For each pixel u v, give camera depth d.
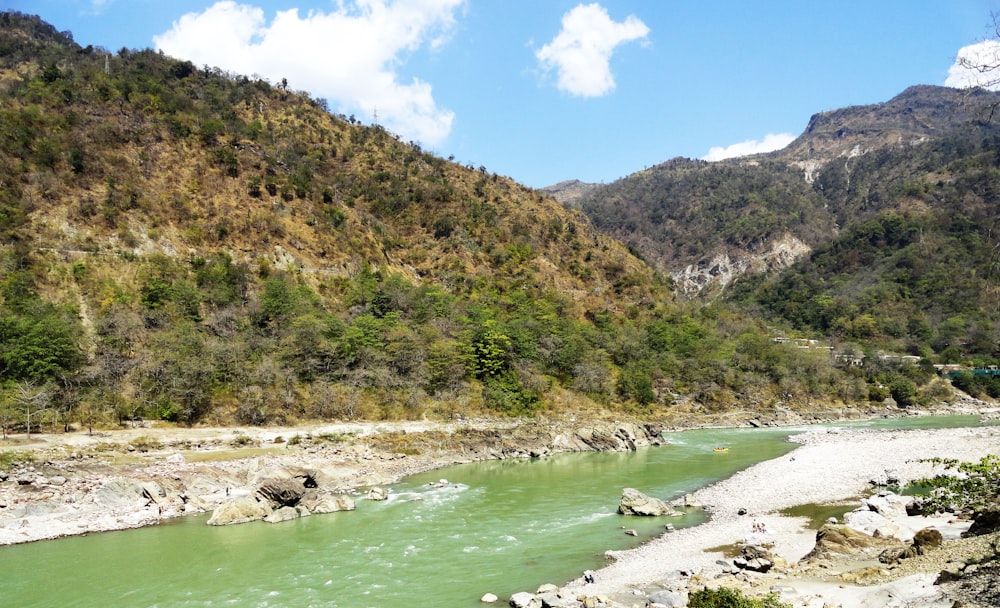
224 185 120.00
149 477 46.03
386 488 52.62
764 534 34.88
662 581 28.34
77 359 67.88
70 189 99.19
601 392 99.62
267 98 174.62
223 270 98.69
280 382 76.31
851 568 26.58
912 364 133.62
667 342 120.62
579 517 42.16
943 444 63.72
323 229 124.25
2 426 56.09
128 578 30.42
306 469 50.00
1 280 78.75
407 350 87.88
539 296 130.75
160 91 136.12
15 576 30.56
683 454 70.69
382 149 176.75
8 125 102.75
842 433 84.62
